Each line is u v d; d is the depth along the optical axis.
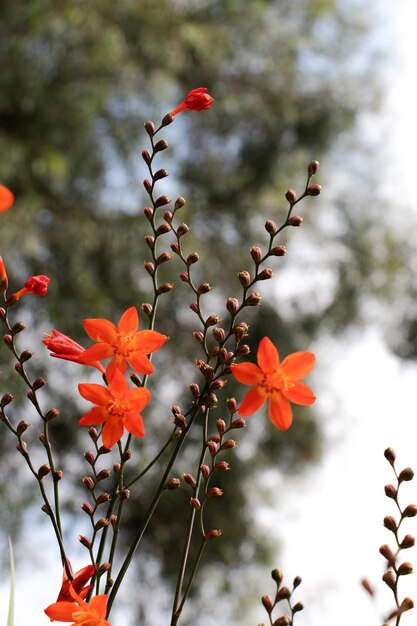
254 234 8.38
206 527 7.57
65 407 6.88
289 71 8.55
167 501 7.42
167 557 7.58
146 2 7.61
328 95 8.84
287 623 1.08
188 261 1.24
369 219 8.82
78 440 6.91
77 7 7.10
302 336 8.38
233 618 7.71
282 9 8.88
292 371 1.20
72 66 7.20
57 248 7.22
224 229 8.28
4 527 7.00
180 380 7.51
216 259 7.91
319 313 8.43
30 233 6.75
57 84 7.13
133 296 7.39
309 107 8.79
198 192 8.34
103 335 1.20
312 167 1.24
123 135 7.73
